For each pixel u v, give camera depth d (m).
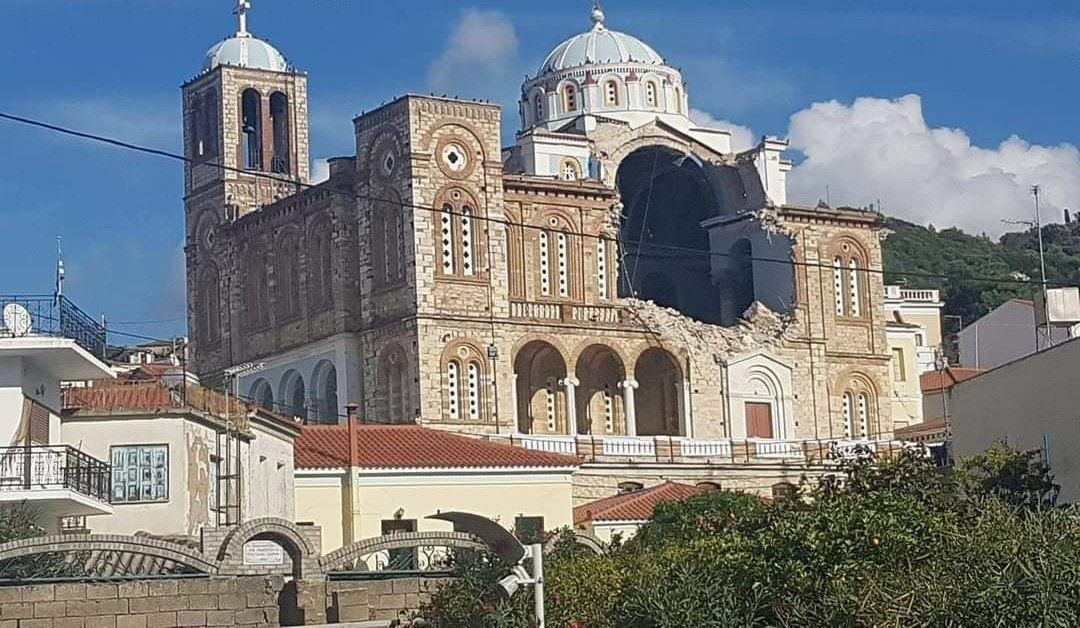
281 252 114.62
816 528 33.62
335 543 75.25
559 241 109.00
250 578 48.50
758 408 111.62
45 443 59.91
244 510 68.12
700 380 109.44
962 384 64.44
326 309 109.12
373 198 105.75
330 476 75.75
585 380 108.19
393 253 104.25
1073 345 58.81
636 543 47.47
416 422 100.25
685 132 119.38
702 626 33.53
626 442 97.06
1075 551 30.83
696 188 124.25
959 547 31.77
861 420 116.56
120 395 65.06
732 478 99.12
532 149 114.12
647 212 124.88
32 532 53.06
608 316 107.50
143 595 47.25
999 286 183.62
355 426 77.94
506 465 79.00
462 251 103.62
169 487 62.19
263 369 114.56
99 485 60.50
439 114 103.88
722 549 35.34
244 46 126.19
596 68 125.06
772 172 118.25
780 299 116.69
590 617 37.69
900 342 129.00
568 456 82.19
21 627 45.97
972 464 52.84
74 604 46.47
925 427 115.25
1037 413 60.53
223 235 120.75
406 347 102.12
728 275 120.19
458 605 40.97
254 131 126.88
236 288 119.06
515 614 38.47
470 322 102.75
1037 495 48.50
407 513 76.62
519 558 41.16
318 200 110.50
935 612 30.03
